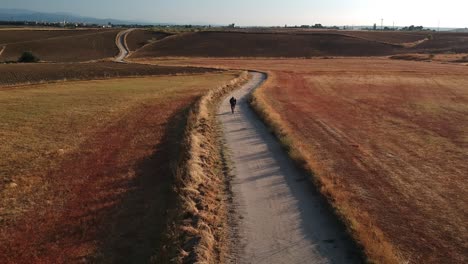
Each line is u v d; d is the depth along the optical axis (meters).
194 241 12.98
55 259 12.80
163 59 116.62
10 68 75.56
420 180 19.80
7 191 17.84
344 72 80.38
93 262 12.60
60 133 28.44
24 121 31.97
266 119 32.09
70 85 58.22
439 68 90.94
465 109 41.53
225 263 12.34
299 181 18.97
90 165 21.44
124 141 26.44
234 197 17.11
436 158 23.72
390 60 118.62
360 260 12.52
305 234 14.03
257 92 47.97
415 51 146.75
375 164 22.25
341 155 23.88
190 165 19.28
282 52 142.88
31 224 14.98
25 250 13.33
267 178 19.36
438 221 15.40
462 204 17.02
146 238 13.89
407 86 60.81
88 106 39.34
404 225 15.01
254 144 25.56
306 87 58.06
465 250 13.42
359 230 13.82
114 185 18.59
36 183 18.84
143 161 22.11
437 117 37.03
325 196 16.69
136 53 139.00
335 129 31.08
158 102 42.12
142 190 18.00
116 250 13.23
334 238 13.77
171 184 17.73
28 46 143.00
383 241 13.43
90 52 140.38
